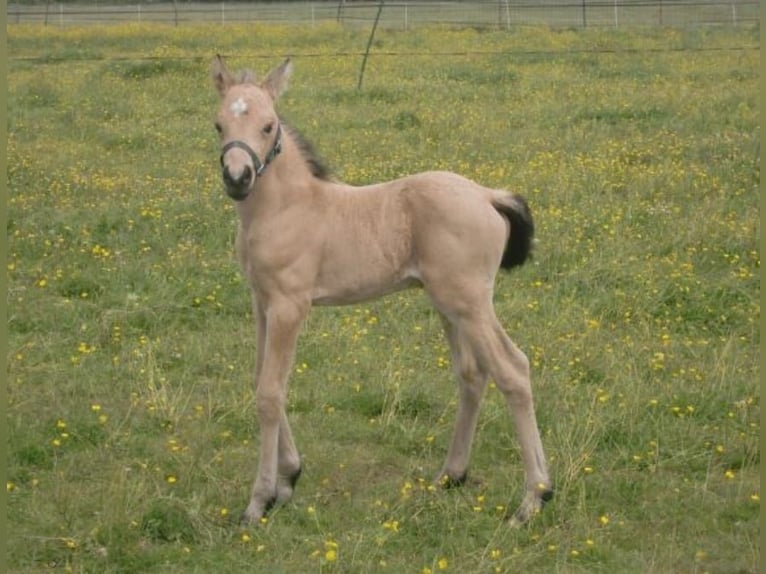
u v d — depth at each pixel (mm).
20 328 8102
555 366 7312
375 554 5242
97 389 7137
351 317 8195
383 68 20859
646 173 11664
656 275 8938
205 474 6086
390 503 5809
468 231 5551
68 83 18953
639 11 35094
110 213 10398
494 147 13555
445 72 20047
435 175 5746
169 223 10172
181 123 15578
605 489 5941
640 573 5133
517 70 20219
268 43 26734
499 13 33531
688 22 30469
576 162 12344
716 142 13062
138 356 7551
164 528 5504
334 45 25859
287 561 5215
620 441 6480
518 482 6008
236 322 8320
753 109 15367
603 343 7805
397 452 6496
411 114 15516
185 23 33188
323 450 6449
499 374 5617
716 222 10055
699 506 5773
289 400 7043
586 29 28547
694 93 16844
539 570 5184
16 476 6059
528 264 9117
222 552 5312
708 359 7590
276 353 5637
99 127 15234
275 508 5715
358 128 15148
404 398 6977
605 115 15406
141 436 6562
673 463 6266
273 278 5629
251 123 5469
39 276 9023
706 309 8430
